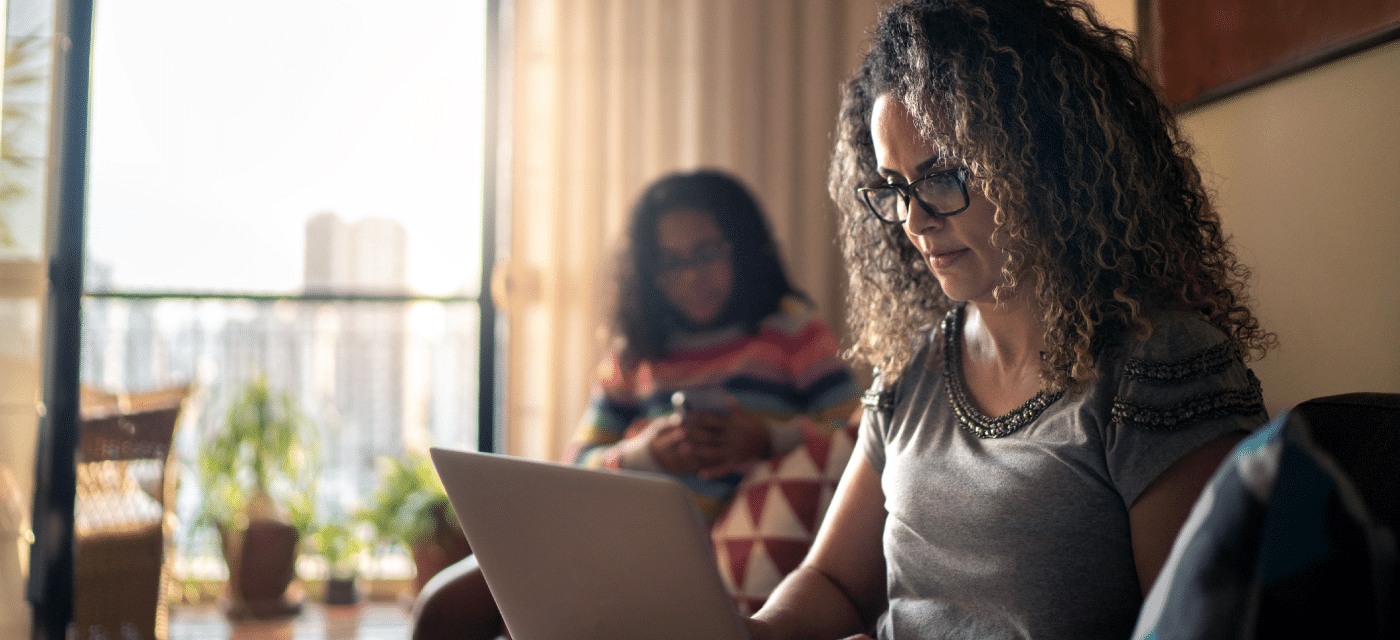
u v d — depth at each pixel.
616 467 1.80
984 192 0.86
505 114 3.19
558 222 3.10
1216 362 0.78
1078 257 0.86
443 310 3.92
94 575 2.55
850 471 1.11
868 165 1.10
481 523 0.94
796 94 3.16
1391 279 1.09
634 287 2.07
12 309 2.62
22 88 2.66
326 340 3.88
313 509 3.51
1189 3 1.43
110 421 2.61
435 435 3.95
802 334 2.00
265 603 3.32
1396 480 0.73
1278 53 1.24
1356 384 1.15
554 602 0.90
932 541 0.91
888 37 0.94
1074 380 0.83
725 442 1.77
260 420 3.40
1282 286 1.28
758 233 2.07
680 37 3.14
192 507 3.51
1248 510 0.52
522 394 3.10
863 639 0.93
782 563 1.50
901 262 1.11
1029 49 0.87
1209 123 1.41
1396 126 1.08
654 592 0.81
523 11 3.12
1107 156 0.85
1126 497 0.78
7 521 2.56
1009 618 0.84
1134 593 0.80
